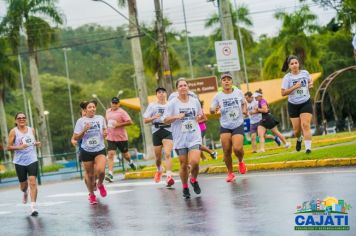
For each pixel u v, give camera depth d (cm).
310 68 6969
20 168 1378
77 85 10219
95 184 1564
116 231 1029
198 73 11612
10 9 5275
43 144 5338
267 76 7175
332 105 7031
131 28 4206
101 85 11062
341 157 1540
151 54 6059
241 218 1000
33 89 5362
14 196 1917
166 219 1087
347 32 6662
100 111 10312
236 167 1748
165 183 1716
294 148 2048
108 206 1360
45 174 3438
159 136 1619
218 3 2739
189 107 1271
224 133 1440
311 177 1368
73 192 1778
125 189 1681
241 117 1429
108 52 13338
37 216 1335
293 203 1069
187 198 1311
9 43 5338
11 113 9969
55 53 12850
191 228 970
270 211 1025
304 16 7038
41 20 5303
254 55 10450
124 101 4741
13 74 5712
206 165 1930
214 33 7006
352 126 7244
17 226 1221
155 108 1602
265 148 2298
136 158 4222
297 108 1656
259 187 1328
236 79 3067
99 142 1415
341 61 7381
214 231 924
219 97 1418
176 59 6266
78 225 1141
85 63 12794
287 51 6988
